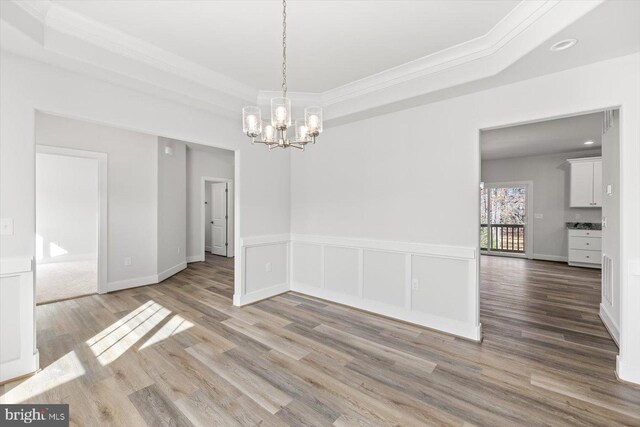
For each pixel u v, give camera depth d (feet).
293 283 14.55
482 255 25.27
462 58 8.34
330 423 5.66
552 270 18.99
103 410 5.94
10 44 6.44
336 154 12.82
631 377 6.88
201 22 7.23
